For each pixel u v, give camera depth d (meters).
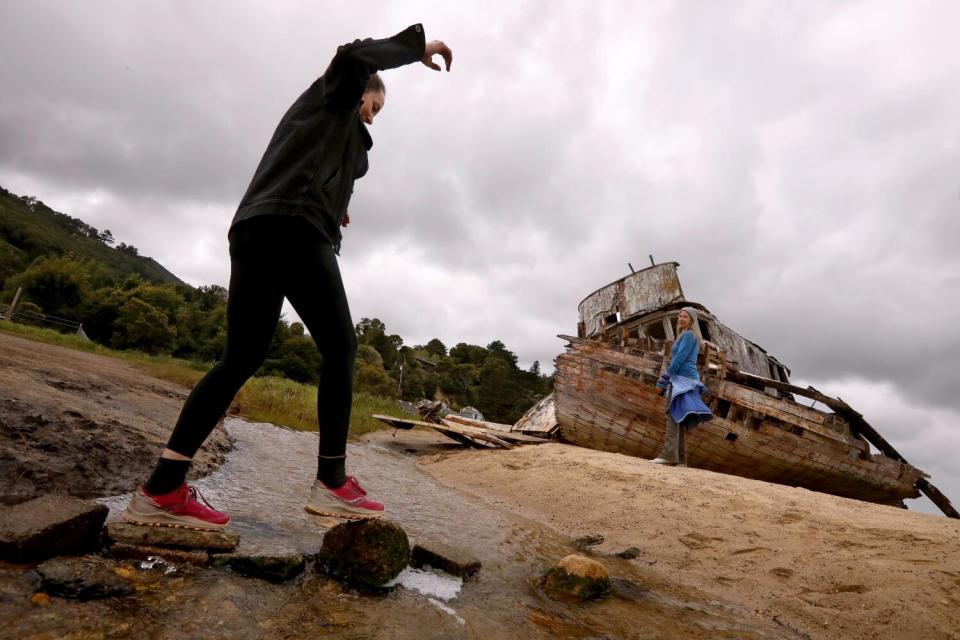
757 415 9.77
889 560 2.78
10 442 2.59
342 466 2.03
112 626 1.23
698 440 9.91
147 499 1.81
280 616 1.50
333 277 1.91
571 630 1.80
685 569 2.98
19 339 11.42
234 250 1.84
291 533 2.40
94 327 40.91
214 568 1.73
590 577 2.23
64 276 40.06
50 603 1.26
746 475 10.09
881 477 10.23
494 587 2.17
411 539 2.79
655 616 2.10
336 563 1.91
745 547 3.20
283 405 10.34
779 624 2.26
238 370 1.83
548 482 5.42
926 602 2.30
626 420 10.19
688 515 3.89
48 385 4.46
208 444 4.50
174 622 1.32
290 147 1.86
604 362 10.59
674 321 12.42
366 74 1.88
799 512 3.78
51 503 1.66
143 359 19.64
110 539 1.71
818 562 2.86
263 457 4.93
